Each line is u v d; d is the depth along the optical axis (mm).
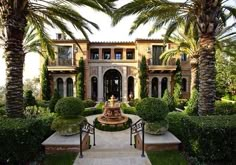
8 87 7281
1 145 5086
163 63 23422
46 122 8188
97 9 8273
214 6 7402
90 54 26578
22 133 5141
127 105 21281
